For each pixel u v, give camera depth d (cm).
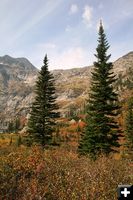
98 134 3412
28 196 866
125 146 5309
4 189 909
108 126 3531
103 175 1097
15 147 1800
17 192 909
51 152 1586
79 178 1014
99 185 961
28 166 1136
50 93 4478
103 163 1419
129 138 5291
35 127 4322
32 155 1325
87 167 1253
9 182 968
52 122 4453
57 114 4488
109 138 3544
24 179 1020
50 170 1133
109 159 1627
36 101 4459
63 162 1311
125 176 1126
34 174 1091
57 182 992
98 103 3569
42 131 4344
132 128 5300
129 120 5431
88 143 3419
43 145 4272
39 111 4403
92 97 3619
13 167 1115
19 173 1066
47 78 4503
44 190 913
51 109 4450
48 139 4353
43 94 4438
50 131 4409
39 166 1141
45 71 4534
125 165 1473
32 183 948
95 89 3622
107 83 3641
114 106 3625
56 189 932
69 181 1009
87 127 3800
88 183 981
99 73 3659
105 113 3562
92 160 1664
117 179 1070
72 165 1294
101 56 3719
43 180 1035
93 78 3678
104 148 3356
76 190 910
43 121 4378
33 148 1543
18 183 974
